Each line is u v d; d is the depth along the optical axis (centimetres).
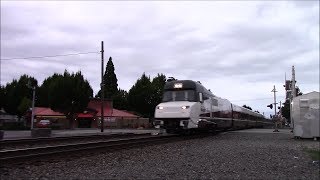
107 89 10450
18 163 1300
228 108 4206
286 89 5219
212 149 1877
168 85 2977
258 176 1100
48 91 7719
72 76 7306
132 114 8350
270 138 2908
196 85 2944
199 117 2881
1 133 2898
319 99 2861
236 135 3334
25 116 7931
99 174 1108
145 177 1058
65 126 7194
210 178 1051
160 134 3328
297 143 2403
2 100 8856
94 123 7775
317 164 1395
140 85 8788
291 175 1134
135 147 1973
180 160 1441
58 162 1361
